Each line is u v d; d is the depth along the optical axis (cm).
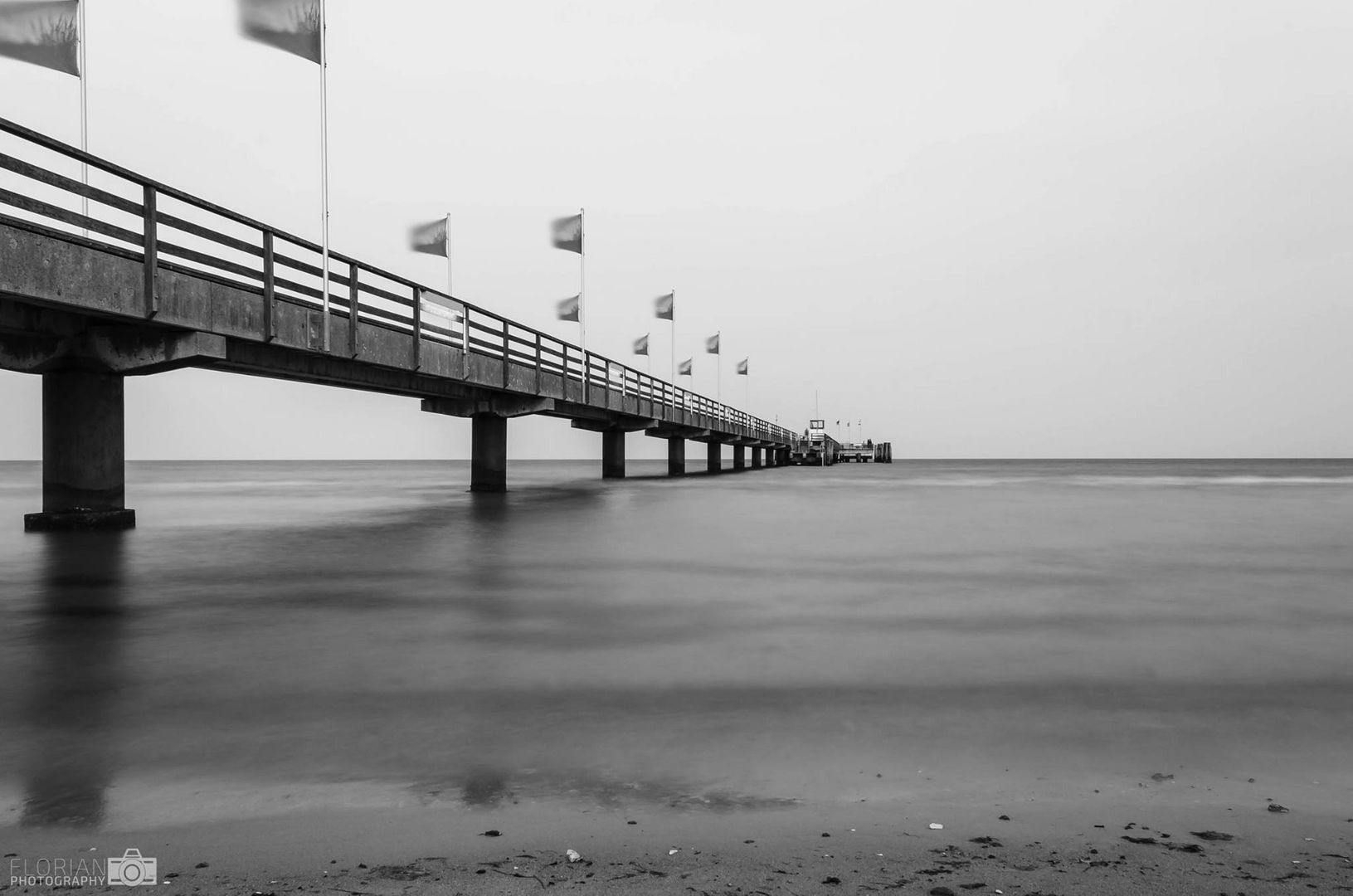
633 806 543
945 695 806
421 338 2506
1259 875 443
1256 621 1182
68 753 638
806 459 13850
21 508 3375
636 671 888
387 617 1168
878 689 824
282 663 910
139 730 689
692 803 548
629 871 444
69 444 2064
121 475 2159
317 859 462
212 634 1051
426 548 1977
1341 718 742
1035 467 18275
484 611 1215
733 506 3503
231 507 3516
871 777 598
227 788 572
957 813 534
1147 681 861
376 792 564
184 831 503
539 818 523
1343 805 553
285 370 2202
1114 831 506
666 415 5616
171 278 1605
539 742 668
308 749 648
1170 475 10300
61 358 1895
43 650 958
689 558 1836
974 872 445
